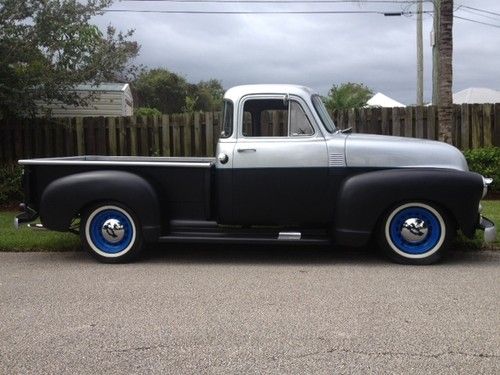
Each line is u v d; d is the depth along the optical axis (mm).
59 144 12578
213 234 7156
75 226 7945
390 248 6938
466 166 7156
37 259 7512
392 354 4215
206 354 4258
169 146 12578
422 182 6641
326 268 6832
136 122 12578
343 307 5289
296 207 7082
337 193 6977
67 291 5941
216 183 7211
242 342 4477
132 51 12359
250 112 7258
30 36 11352
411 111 12328
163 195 7215
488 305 5305
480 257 7273
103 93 14906
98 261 7270
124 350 4352
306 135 7082
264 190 7086
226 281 6273
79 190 7051
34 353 4320
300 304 5398
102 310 5297
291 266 6965
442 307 5258
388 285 6012
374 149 6930
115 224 7152
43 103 13797
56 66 11781
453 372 3916
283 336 4590
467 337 4527
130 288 6031
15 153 12555
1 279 6469
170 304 5449
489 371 3930
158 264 7152
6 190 11547
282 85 7211
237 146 7102
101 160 8023
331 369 3979
